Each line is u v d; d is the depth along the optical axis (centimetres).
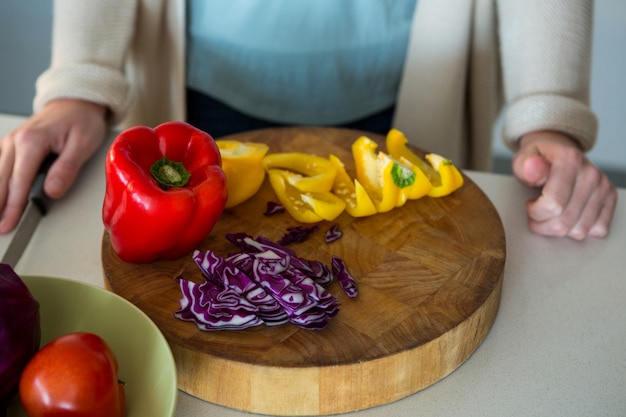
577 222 100
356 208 93
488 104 143
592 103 209
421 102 138
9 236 98
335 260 85
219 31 134
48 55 212
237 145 97
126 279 82
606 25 194
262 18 131
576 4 117
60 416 61
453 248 89
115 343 73
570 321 87
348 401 75
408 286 83
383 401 76
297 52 134
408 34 135
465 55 135
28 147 103
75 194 105
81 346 63
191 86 141
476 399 77
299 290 76
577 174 102
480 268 86
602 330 86
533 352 83
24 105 222
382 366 73
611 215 102
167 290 81
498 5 125
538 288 92
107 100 116
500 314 88
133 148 82
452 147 143
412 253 88
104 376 62
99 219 101
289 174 96
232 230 91
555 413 76
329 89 139
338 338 75
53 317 75
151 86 141
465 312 79
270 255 81
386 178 93
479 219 94
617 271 95
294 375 72
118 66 124
